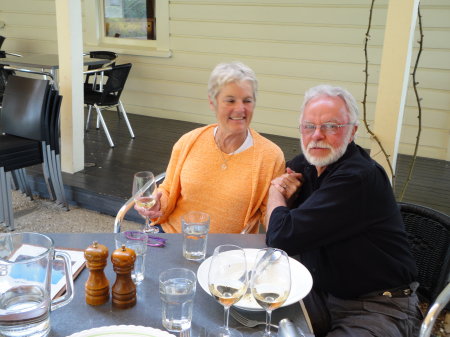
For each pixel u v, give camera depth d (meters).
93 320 1.14
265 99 5.26
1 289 1.05
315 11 4.74
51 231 3.46
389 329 1.53
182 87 5.78
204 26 5.40
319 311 1.62
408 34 2.36
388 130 2.52
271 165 1.99
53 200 3.90
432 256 1.77
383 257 1.62
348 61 4.72
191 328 1.13
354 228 1.60
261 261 1.11
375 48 4.56
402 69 2.41
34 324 1.04
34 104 3.41
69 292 1.16
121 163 4.30
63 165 4.07
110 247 1.49
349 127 1.67
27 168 4.14
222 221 2.01
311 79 4.96
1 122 3.56
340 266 1.64
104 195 3.67
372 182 1.59
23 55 5.32
